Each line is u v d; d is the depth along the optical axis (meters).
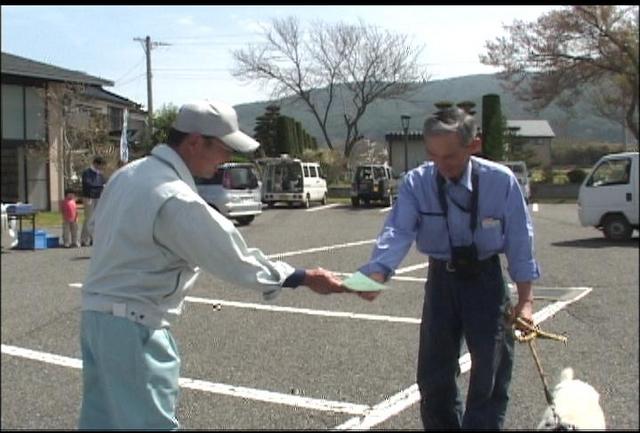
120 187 2.59
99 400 2.56
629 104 35.75
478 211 3.03
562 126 42.66
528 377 4.98
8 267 11.30
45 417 4.43
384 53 44.09
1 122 24.61
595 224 14.70
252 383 5.04
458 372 3.34
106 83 28.27
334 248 13.73
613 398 4.57
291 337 6.36
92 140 27.03
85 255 12.80
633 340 6.03
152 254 2.52
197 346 6.04
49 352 6.01
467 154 2.96
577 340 6.04
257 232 17.33
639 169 14.20
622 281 9.27
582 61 33.97
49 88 25.62
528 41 34.28
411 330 6.60
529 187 30.58
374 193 29.17
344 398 4.71
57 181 26.28
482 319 3.11
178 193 2.48
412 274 10.02
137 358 2.50
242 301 8.05
